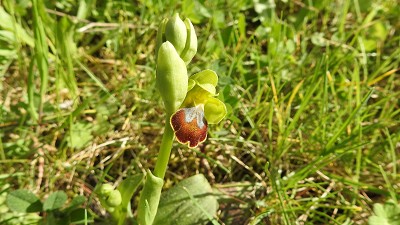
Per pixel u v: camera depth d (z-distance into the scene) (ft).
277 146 0.58
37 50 0.56
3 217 0.48
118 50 0.66
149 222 0.42
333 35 0.71
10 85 0.61
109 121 0.59
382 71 0.68
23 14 0.65
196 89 0.38
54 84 0.62
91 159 0.56
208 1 0.69
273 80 0.63
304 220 0.52
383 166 0.58
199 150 0.58
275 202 0.53
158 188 0.40
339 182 0.56
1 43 0.61
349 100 0.59
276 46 0.64
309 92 0.56
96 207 0.52
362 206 0.53
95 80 0.57
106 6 0.68
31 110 0.57
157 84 0.36
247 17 0.73
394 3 0.77
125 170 0.56
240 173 0.58
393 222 0.48
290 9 0.75
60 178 0.54
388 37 0.75
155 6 0.68
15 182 0.53
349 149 0.53
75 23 0.64
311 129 0.60
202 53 0.66
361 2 0.76
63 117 0.59
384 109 0.61
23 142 0.56
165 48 0.35
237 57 0.63
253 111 0.59
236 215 0.52
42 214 0.51
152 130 0.59
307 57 0.66
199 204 0.48
